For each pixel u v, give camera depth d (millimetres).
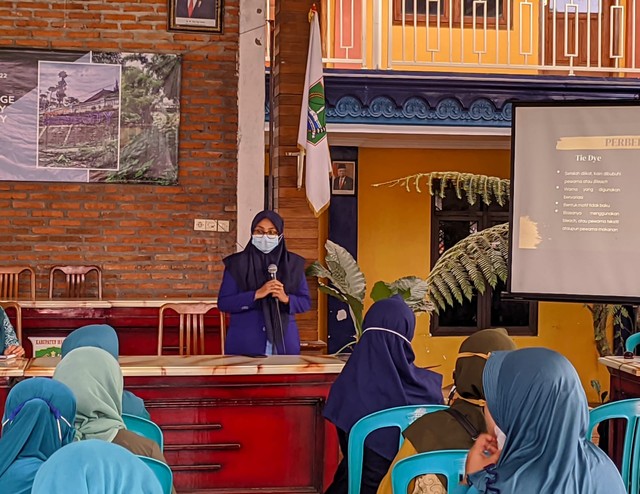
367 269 10320
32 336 6941
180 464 4207
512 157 6484
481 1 8719
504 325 10609
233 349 5059
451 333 10531
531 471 1988
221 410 4234
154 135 7691
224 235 7805
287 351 5051
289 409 4281
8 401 2432
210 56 7742
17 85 7508
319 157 6516
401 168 10320
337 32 9711
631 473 3797
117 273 7680
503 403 2049
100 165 7629
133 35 7660
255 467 4258
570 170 6359
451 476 2568
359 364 3400
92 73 7598
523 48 10195
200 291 7781
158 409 4188
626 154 6242
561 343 10609
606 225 6289
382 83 8430
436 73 8477
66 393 2445
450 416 2695
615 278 6281
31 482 2277
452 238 10516
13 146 7520
